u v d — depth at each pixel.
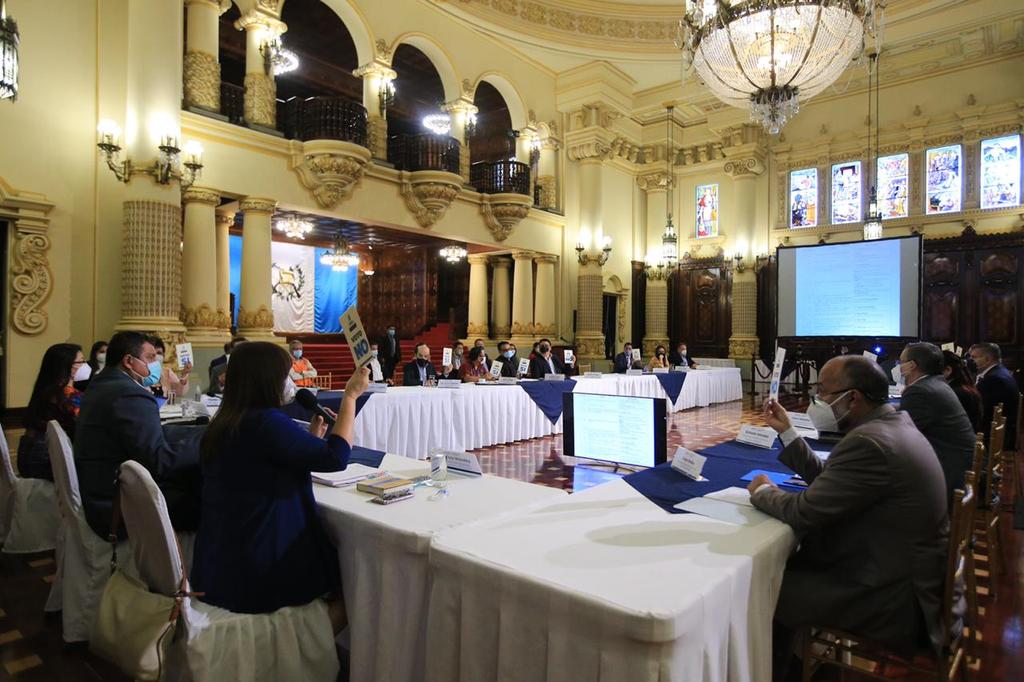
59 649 2.84
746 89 6.47
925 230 13.60
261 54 9.27
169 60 7.38
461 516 2.21
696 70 6.90
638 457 3.15
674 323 17.14
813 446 3.51
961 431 3.35
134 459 2.75
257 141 8.98
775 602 2.02
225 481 2.12
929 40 11.89
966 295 12.95
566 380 8.70
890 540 2.04
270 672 2.05
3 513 3.99
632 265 17.03
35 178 6.96
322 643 2.14
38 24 7.01
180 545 2.71
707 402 11.84
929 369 3.52
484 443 7.29
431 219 11.48
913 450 2.05
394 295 18.23
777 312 12.84
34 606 3.26
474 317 14.72
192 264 8.32
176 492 2.74
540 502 2.41
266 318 9.15
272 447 2.08
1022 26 11.55
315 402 2.52
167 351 7.22
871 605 2.04
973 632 2.80
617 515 2.24
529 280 13.93
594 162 14.56
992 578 3.78
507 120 16.28
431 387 7.26
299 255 16.47
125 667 1.99
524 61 13.70
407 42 11.44
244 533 2.08
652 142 16.81
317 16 12.37
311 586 2.16
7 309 6.75
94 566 2.80
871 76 13.84
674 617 1.42
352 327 2.31
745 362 15.60
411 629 2.01
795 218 15.41
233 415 2.13
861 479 2.02
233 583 2.07
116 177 7.45
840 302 12.11
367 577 2.16
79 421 2.89
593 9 13.05
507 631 1.68
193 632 1.92
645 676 1.43
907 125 13.73
